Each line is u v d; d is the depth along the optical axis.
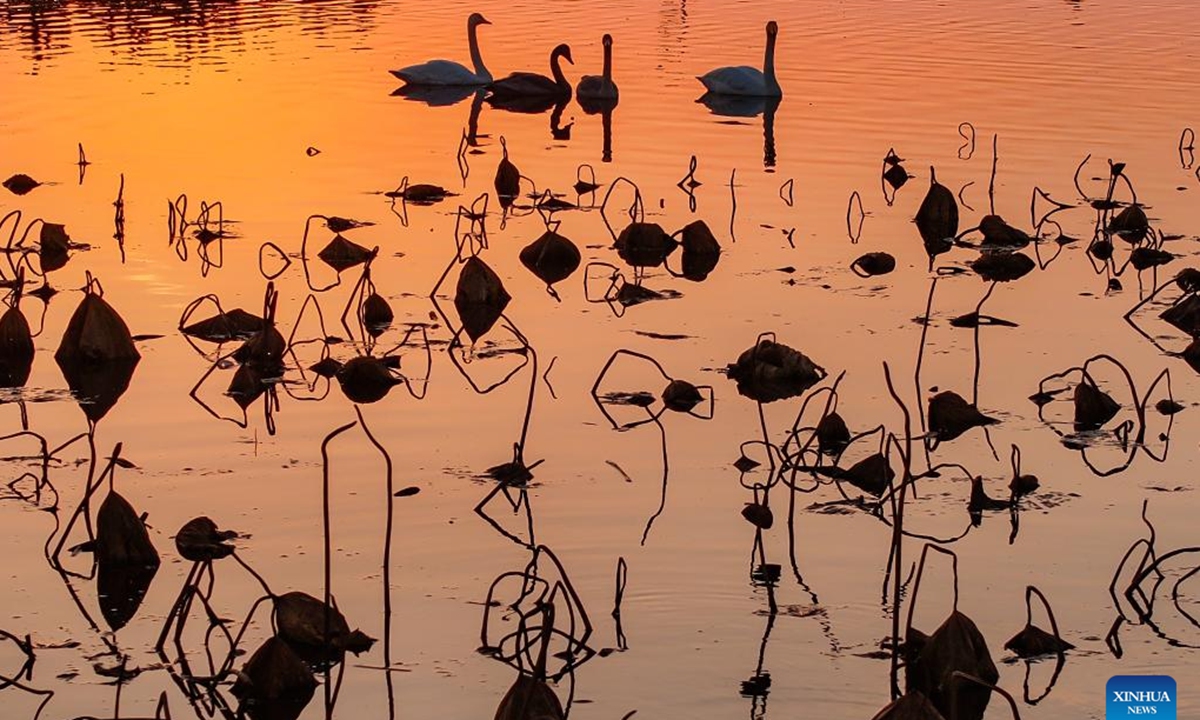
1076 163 23.62
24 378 14.14
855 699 8.76
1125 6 41.66
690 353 15.05
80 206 20.70
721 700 8.73
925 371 14.52
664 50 35.56
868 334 15.70
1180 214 20.78
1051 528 11.08
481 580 10.16
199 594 9.18
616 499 11.47
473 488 11.64
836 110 28.17
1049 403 13.68
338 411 13.33
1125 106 27.81
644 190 22.23
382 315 15.96
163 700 7.92
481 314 16.31
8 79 29.67
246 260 18.28
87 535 10.83
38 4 40.31
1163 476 12.05
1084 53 33.78
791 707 8.66
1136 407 12.85
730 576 10.23
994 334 15.77
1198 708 8.67
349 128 26.66
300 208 20.84
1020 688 8.91
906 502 11.55
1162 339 15.67
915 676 8.93
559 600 9.88
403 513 11.16
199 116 26.94
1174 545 10.80
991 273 18.20
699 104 29.47
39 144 24.41
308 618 9.31
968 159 24.00
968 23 38.66
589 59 34.53
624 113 28.81
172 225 19.25
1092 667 9.13
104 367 14.45
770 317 16.28
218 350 14.99
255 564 10.38
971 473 12.11
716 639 9.41
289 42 35.56
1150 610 9.80
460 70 31.59
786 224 20.36
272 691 8.77
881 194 21.97
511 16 40.91
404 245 19.11
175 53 33.34
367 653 9.25
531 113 28.98
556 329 15.83
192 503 11.34
